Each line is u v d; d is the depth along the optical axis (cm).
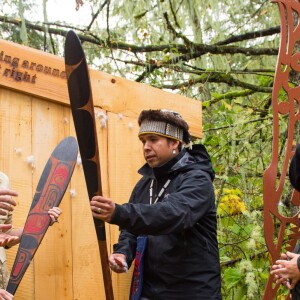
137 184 342
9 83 324
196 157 324
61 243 338
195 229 308
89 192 285
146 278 317
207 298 304
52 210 300
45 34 650
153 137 317
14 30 695
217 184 605
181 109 418
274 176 370
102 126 369
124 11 654
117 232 370
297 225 374
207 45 629
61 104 349
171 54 637
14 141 326
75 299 340
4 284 290
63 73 348
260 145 579
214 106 677
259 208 571
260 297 472
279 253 368
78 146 299
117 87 380
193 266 306
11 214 296
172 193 302
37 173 334
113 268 319
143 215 281
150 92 400
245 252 518
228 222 527
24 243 293
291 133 379
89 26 671
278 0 388
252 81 702
